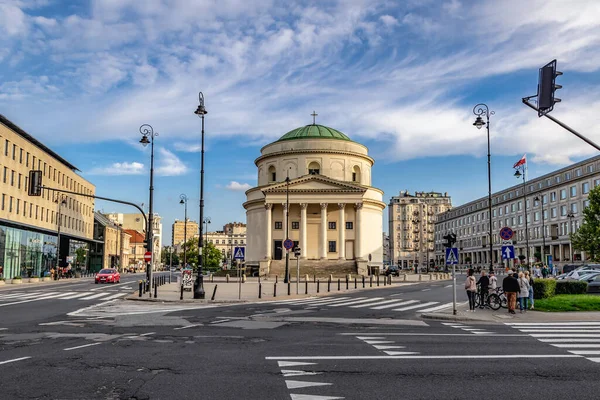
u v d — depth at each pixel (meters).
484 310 23.55
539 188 100.75
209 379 9.12
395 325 17.77
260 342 13.45
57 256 67.62
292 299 30.50
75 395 8.02
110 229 108.25
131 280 61.53
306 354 11.66
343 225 71.88
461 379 9.25
